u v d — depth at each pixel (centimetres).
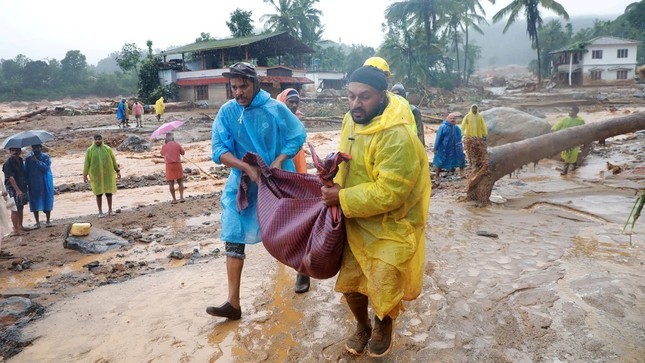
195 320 433
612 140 1719
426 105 4525
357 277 333
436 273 511
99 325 432
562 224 692
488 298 445
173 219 884
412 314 422
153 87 4828
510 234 648
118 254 675
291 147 438
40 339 412
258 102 428
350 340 366
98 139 938
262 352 376
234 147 436
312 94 5106
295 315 434
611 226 675
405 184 302
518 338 376
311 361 360
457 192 959
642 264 521
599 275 489
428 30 5644
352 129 332
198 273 553
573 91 5334
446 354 359
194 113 3884
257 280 519
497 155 838
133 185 1315
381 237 318
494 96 5403
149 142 2195
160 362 369
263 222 363
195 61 5078
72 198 1177
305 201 348
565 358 348
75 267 635
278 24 6444
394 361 353
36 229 873
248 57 4759
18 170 863
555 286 465
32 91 9162
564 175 1125
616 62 6041
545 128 1411
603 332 378
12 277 602
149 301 479
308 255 331
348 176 333
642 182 973
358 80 310
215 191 1213
